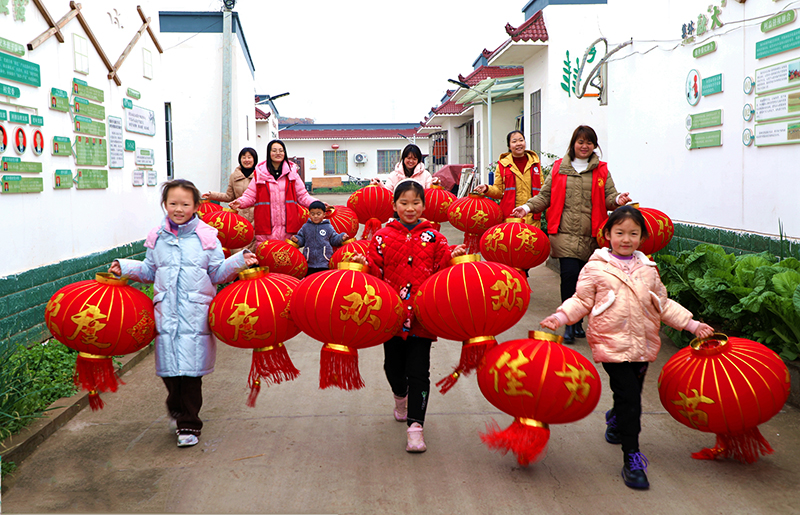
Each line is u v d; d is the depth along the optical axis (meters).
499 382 3.07
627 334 3.32
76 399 4.40
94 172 6.62
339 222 7.06
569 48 12.31
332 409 4.43
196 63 13.80
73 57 6.18
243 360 5.70
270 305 3.51
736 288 4.85
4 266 4.95
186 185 3.73
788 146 5.33
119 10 7.41
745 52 5.88
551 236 5.85
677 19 7.14
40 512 3.04
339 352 3.31
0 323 4.79
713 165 6.50
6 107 4.98
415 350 3.73
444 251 3.73
